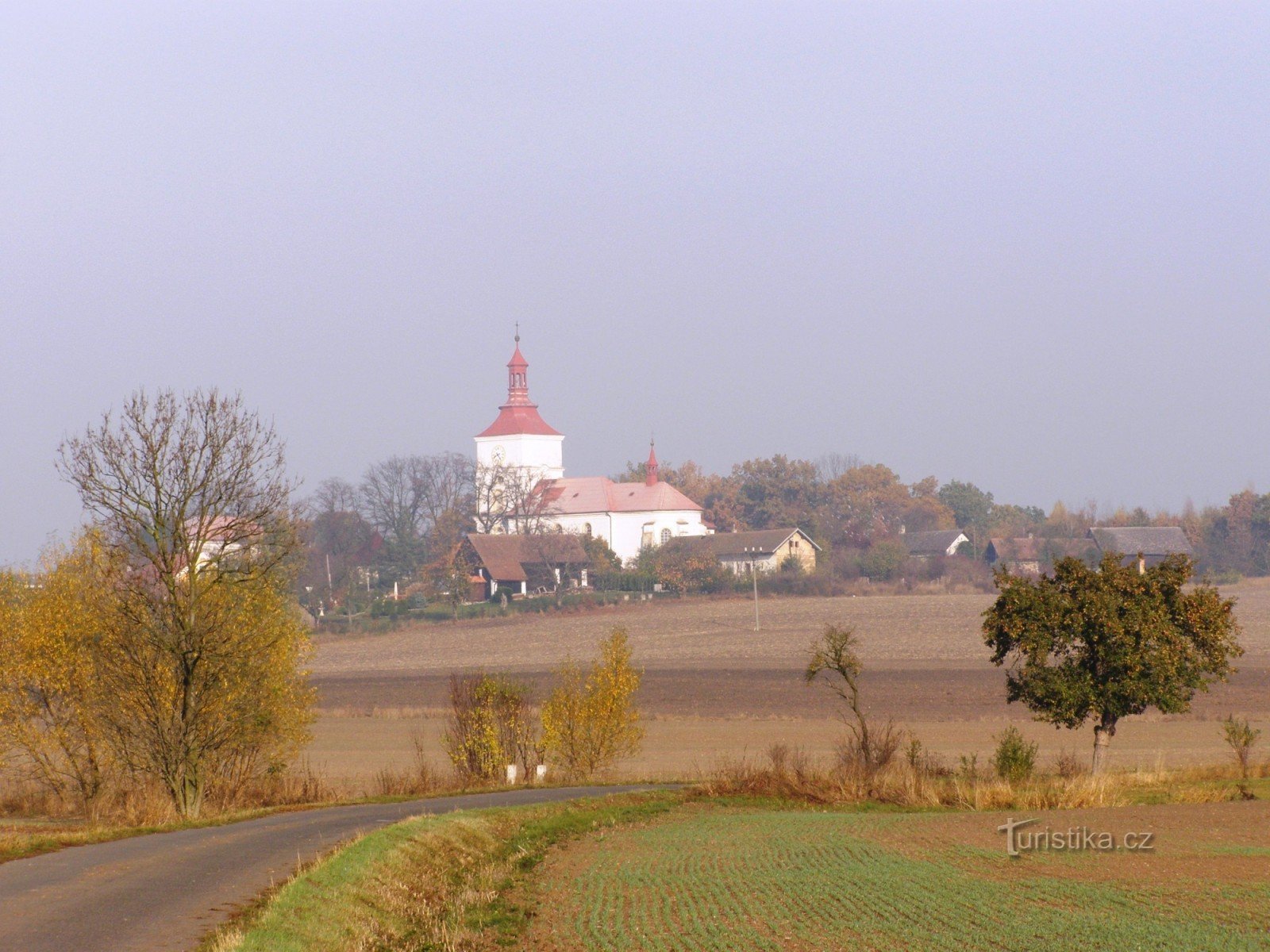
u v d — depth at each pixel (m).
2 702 52.28
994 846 37.25
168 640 49.25
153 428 49.22
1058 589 58.06
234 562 52.78
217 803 52.34
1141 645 55.28
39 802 52.91
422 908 28.19
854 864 34.16
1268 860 34.03
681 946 25.02
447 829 38.16
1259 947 23.78
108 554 50.50
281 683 55.31
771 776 56.34
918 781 55.00
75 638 51.38
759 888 30.94
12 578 54.75
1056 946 24.03
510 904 29.84
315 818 43.97
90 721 51.44
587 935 26.30
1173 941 24.38
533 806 47.38
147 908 25.02
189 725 49.78
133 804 47.44
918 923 26.50
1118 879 31.16
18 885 27.47
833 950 24.36
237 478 50.59
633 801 52.16
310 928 24.05
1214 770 58.12
